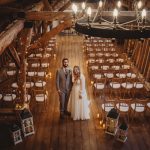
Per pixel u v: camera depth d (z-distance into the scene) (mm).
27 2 13648
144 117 9031
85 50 17578
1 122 8492
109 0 18844
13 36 6828
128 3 19438
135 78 10797
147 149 7289
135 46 16438
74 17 3170
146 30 2301
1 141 7613
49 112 9406
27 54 9359
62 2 17453
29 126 7910
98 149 7258
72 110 8734
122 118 8906
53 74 13641
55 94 11039
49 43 18125
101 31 2271
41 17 8477
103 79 10344
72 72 8500
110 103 8672
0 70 13023
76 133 8047
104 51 15836
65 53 18125
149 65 12859
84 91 8508
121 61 13633
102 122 8562
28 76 10750
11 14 8703
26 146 7406
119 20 2895
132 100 8164
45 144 7500
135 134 8023
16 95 9406
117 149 7262
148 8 14477
